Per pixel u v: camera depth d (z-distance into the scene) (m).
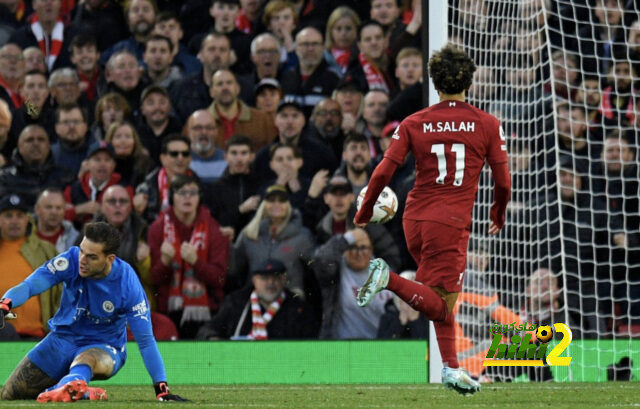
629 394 20.02
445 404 17.17
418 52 29.09
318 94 29.44
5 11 29.58
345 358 27.42
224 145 29.34
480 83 29.58
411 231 16.02
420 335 28.33
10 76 29.30
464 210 15.82
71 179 29.17
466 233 15.92
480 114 16.09
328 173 29.22
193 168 29.27
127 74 29.50
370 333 28.41
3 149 29.05
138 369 27.17
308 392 21.42
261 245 28.83
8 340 27.27
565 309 28.78
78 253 17.28
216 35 29.55
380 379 27.31
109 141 29.31
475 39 29.52
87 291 17.22
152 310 28.59
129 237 28.89
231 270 28.80
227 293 28.72
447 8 28.05
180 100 29.53
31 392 17.80
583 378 27.22
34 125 29.23
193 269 28.66
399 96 29.23
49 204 28.92
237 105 29.45
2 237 28.55
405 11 29.22
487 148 16.09
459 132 15.87
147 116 29.48
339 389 22.70
